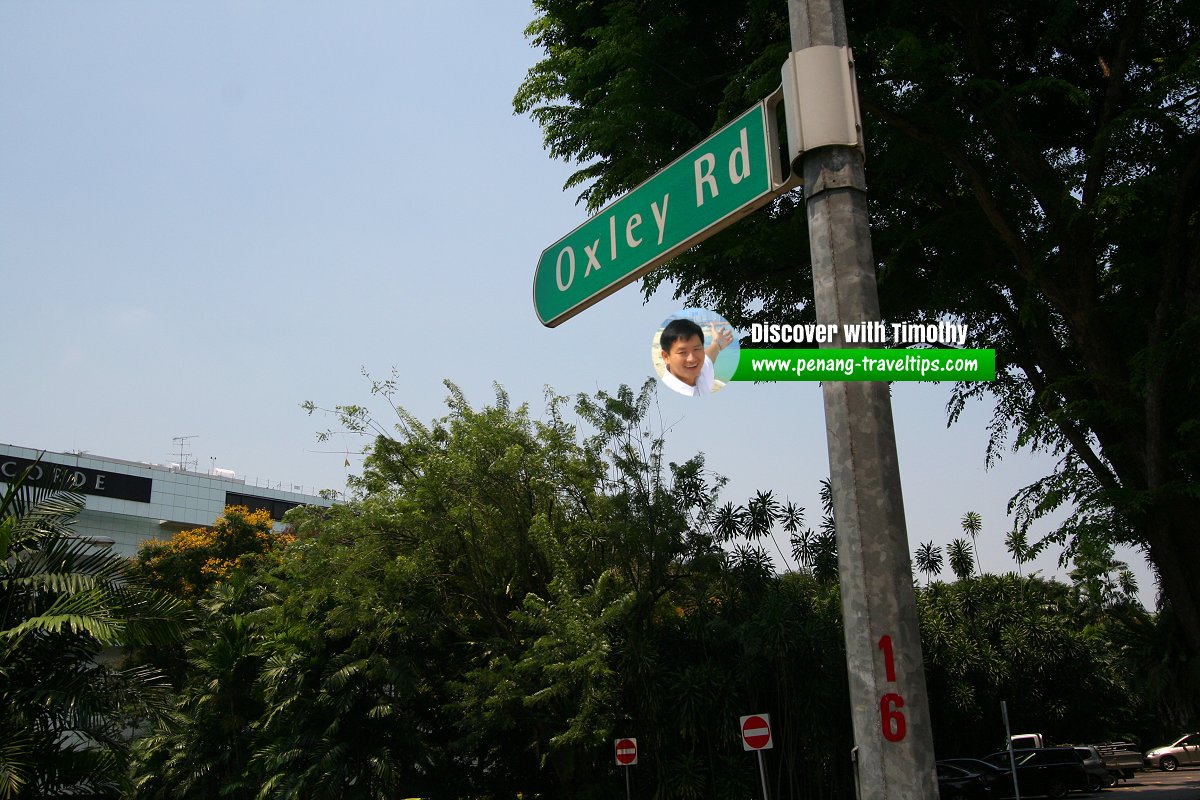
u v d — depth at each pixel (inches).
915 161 620.7
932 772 105.7
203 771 950.4
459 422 900.6
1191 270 530.3
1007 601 1369.3
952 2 605.6
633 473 820.6
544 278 171.9
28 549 521.0
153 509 2309.3
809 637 764.6
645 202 150.3
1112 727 1689.2
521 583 870.4
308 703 856.3
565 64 711.7
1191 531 518.3
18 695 465.4
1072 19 601.0
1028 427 630.5
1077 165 555.8
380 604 843.4
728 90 548.1
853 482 115.0
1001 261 642.2
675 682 776.3
